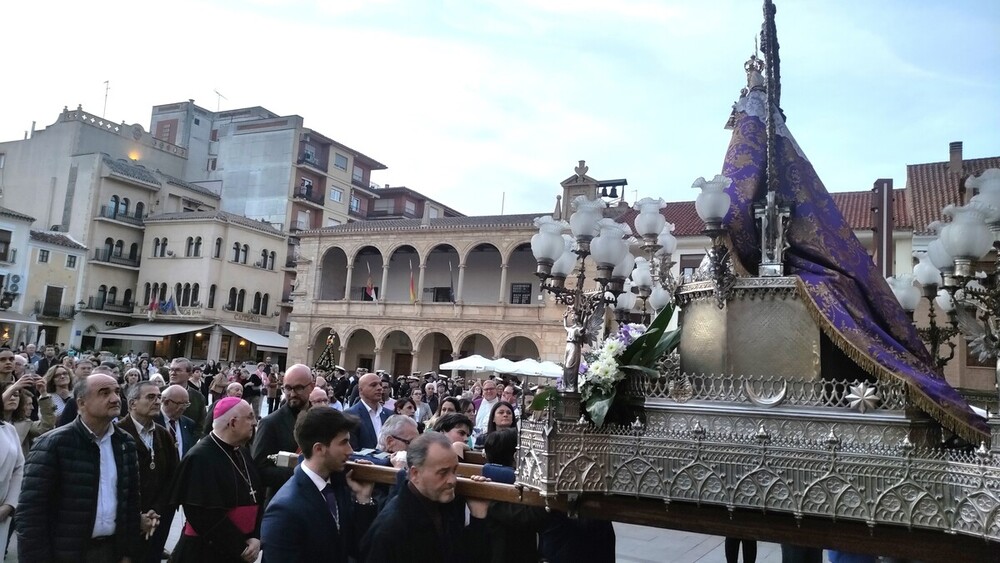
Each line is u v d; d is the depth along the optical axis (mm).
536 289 40156
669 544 9656
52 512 4914
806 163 4516
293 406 6453
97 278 52250
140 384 6387
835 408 3535
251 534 5473
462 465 5266
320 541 4059
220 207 59719
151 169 57375
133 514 5348
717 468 3512
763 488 3416
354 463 4637
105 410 5129
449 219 44594
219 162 60750
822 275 4020
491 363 27750
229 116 64750
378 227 42438
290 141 58375
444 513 4125
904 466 3213
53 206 53438
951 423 3324
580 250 4945
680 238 28797
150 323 52031
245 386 18000
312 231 43938
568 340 4133
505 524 4480
